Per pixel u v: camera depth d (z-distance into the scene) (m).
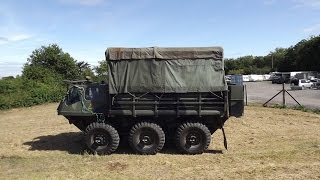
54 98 35.91
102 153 11.68
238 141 13.82
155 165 10.40
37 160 11.27
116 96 11.69
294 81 50.84
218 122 12.04
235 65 107.88
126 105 11.66
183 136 11.59
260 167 10.02
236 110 11.68
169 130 12.13
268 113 21.69
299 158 11.00
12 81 36.44
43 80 42.91
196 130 11.59
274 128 16.55
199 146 11.62
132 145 11.65
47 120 21.39
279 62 90.94
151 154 11.65
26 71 43.69
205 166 10.22
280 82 64.06
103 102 11.92
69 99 12.09
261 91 44.09
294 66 83.12
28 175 9.65
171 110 11.59
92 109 11.94
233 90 11.61
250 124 17.69
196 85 11.50
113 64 11.62
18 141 14.62
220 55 11.52
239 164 10.38
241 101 11.62
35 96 33.75
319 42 76.94
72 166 10.48
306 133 15.22
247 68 103.75
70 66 53.53
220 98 11.59
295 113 21.61
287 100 31.00
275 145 12.98
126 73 11.59
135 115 11.62
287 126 17.05
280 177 9.09
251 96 35.97
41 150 12.80
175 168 10.08
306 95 36.84
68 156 11.71
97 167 10.29
